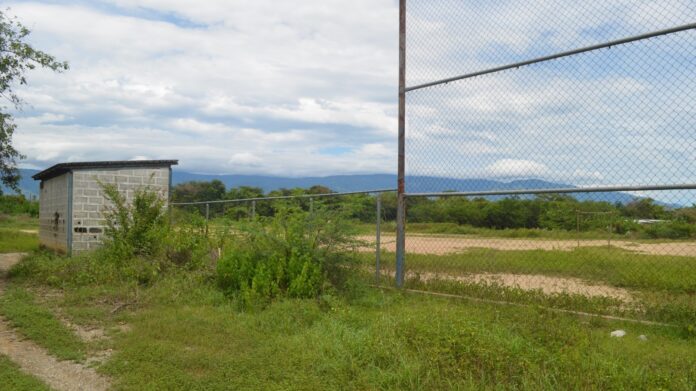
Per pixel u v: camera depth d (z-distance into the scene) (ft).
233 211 43.29
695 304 23.86
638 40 22.02
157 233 43.11
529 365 15.93
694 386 14.69
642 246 36.96
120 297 30.94
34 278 38.86
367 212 34.68
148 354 19.44
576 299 25.95
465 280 32.71
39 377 17.78
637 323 22.48
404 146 32.55
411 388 15.34
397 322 20.33
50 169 59.41
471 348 17.08
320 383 16.25
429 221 37.47
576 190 23.72
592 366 15.72
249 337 21.66
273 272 29.53
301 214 32.19
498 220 40.04
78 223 56.29
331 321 22.62
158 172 60.08
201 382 16.75
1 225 137.69
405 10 32.96
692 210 26.37
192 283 33.09
